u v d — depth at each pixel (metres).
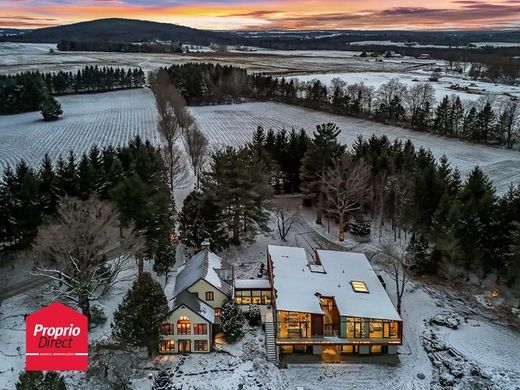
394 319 44.44
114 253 60.56
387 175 72.56
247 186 62.81
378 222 74.62
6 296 52.03
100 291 53.38
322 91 164.00
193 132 96.38
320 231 71.12
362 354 45.59
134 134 127.88
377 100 156.50
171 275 56.62
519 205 54.28
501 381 41.44
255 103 171.62
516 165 99.88
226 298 48.62
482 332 48.28
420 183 63.34
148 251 54.41
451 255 55.38
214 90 170.38
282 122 141.50
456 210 55.69
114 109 161.00
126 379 40.47
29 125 138.75
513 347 46.16
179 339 45.09
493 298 54.22
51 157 107.12
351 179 65.06
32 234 56.41
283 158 83.56
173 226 65.00
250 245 66.00
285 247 57.97
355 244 67.25
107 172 70.69
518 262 51.22
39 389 33.50
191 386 40.97
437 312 51.62
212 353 45.41
